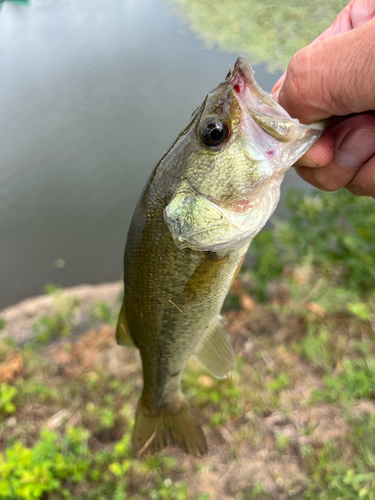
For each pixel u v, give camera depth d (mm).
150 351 178
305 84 116
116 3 1318
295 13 910
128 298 167
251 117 126
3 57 954
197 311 156
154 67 812
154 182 143
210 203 134
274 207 140
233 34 877
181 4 1180
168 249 145
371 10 143
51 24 1173
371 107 113
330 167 142
